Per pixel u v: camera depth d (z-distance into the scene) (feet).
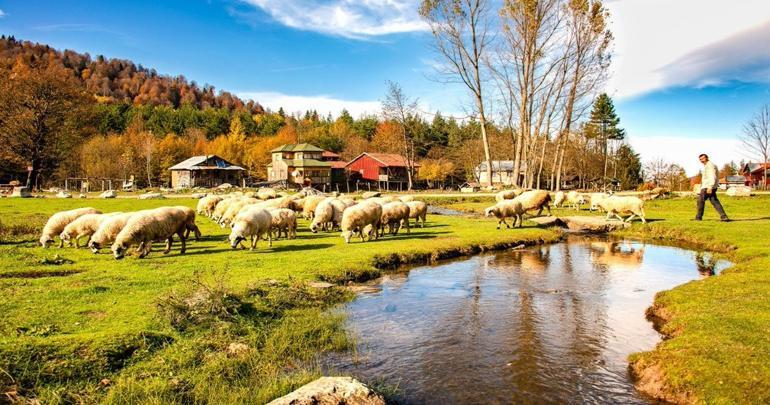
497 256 59.16
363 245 59.67
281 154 323.37
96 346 24.47
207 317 30.01
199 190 211.20
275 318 32.58
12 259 47.24
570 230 82.43
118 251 48.06
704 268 51.01
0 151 198.29
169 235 51.85
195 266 45.09
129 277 40.04
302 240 64.59
